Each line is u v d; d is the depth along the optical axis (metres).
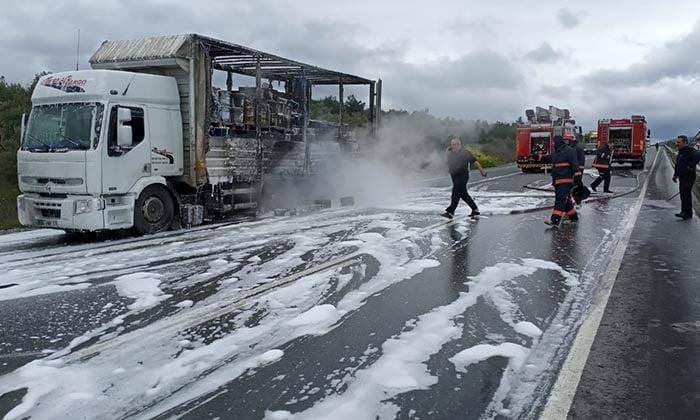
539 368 4.35
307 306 5.92
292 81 16.55
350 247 9.13
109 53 11.88
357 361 4.47
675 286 6.76
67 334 5.17
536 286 6.74
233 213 13.51
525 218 12.73
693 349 4.75
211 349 4.75
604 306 5.95
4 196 20.30
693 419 3.58
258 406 3.74
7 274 7.54
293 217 13.24
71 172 9.95
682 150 12.59
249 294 6.38
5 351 4.76
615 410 3.69
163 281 7.05
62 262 8.30
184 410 3.70
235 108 12.92
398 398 3.84
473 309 5.82
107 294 6.50
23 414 3.66
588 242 9.68
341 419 3.55
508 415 3.62
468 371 4.29
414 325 5.32
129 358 4.57
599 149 18.92
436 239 9.88
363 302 6.07
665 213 13.72
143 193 10.77
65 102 10.26
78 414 3.66
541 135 31.47
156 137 10.98
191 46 11.42
